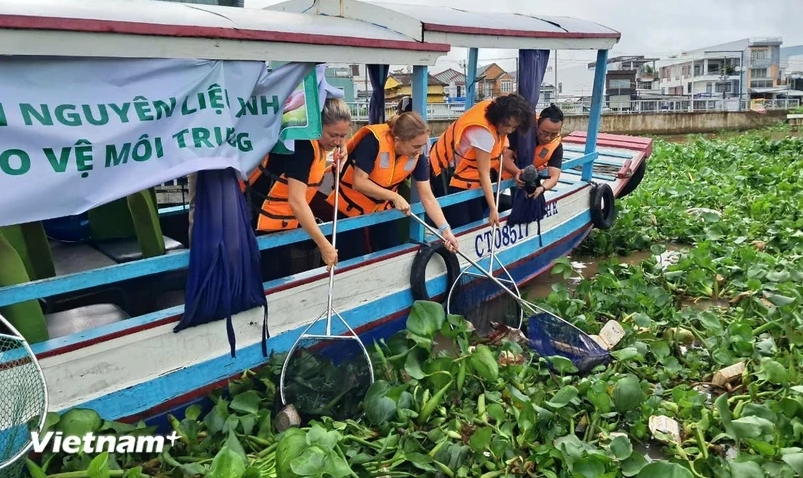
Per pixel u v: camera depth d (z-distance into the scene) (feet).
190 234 11.59
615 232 23.73
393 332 14.99
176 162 10.02
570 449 10.82
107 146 9.32
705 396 13.00
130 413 10.93
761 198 26.73
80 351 10.21
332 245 12.62
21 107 8.60
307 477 9.36
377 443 11.27
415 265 14.93
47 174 8.89
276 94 11.28
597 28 19.94
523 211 17.97
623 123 72.43
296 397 11.73
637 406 12.64
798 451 10.97
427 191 14.62
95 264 12.96
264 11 12.41
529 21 17.70
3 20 8.18
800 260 20.12
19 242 11.16
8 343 9.54
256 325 12.35
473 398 13.10
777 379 13.15
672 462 10.86
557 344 14.87
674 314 16.47
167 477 10.29
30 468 9.38
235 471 9.43
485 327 16.71
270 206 12.79
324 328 13.41
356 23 13.52
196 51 10.02
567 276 19.02
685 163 38.24
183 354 11.44
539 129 18.28
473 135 15.96
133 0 10.48
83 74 9.09
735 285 18.54
